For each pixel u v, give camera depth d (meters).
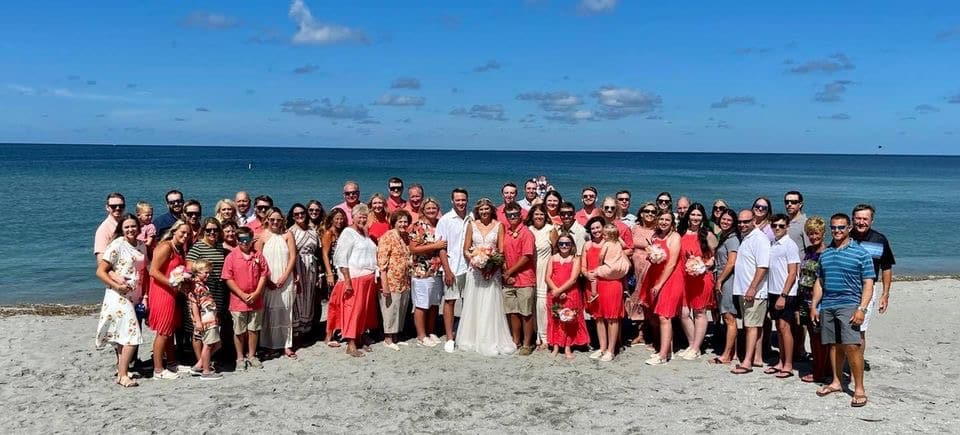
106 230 8.57
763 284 8.19
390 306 9.31
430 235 9.56
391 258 9.31
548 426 6.74
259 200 9.77
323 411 7.16
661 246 8.79
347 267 9.10
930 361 9.41
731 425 6.71
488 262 9.16
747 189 57.19
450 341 9.52
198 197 40.34
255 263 8.54
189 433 6.58
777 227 7.93
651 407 7.24
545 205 9.90
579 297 9.10
